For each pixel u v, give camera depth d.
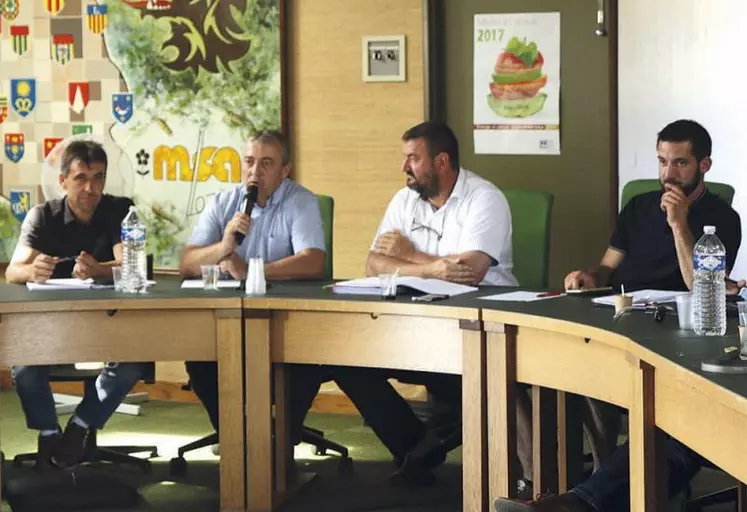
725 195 4.27
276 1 5.70
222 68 5.80
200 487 4.52
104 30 5.95
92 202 4.56
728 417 2.50
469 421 3.74
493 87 5.48
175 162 5.90
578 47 5.35
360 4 5.62
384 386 4.54
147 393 6.03
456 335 3.77
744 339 2.69
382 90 5.64
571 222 5.42
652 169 5.19
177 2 5.84
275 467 4.27
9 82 6.10
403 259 4.48
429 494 4.40
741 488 3.49
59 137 6.06
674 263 4.24
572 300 3.79
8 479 4.54
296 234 4.57
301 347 3.99
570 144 5.40
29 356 3.98
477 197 4.46
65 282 4.29
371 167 5.68
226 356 4.00
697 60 4.96
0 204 6.16
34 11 6.04
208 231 4.63
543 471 3.76
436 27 5.51
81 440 4.45
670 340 3.00
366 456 4.95
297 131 5.77
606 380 3.27
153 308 3.96
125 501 4.30
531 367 3.60
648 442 2.98
